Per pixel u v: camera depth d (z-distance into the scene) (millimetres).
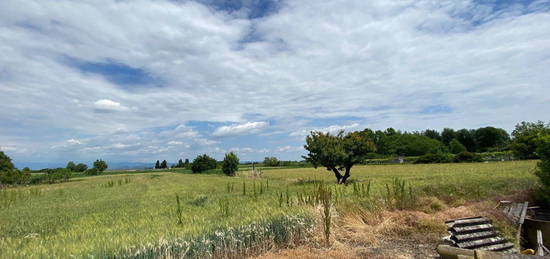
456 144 98688
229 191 21984
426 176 28047
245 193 19625
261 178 40844
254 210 10891
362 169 53594
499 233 9430
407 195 13625
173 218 10539
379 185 20172
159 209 13562
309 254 7527
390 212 11008
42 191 31500
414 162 68812
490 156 60375
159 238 6883
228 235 7590
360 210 11023
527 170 26562
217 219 9883
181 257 6492
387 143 112625
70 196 23844
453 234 8547
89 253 6156
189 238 7145
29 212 15086
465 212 11039
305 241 8773
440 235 9281
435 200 12820
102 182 44125
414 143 107125
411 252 8055
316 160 27734
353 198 13328
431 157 66000
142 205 15703
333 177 37969
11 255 6520
